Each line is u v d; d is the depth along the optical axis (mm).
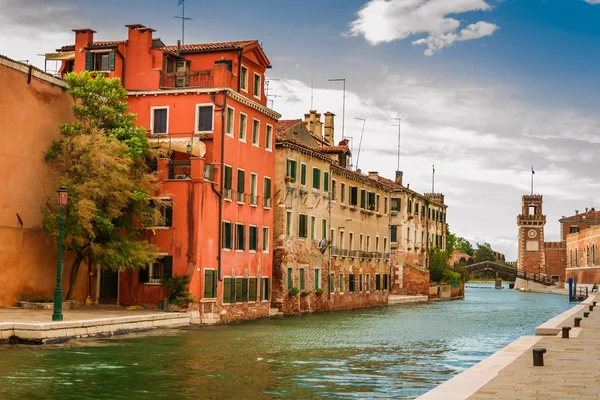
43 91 35750
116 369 21281
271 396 17766
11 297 34188
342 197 59812
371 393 18250
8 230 33844
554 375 15477
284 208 48156
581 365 17188
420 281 79562
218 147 40062
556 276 133625
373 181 66375
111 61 41562
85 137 35281
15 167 34125
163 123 41000
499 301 80625
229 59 42188
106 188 35000
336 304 57531
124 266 35938
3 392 17594
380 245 69062
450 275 87438
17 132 34219
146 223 37719
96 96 37312
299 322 42062
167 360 23375
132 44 41844
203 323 37875
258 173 44906
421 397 12672
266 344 28953
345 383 19766
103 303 39281
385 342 31234
